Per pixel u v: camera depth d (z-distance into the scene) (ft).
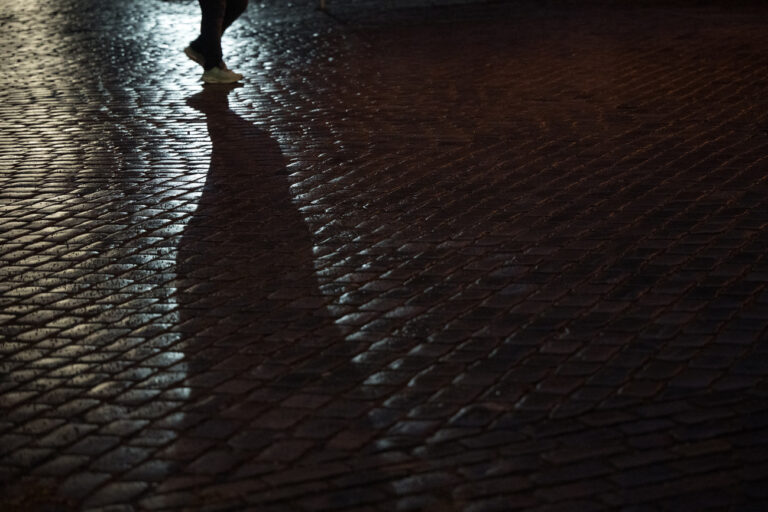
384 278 17.88
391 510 11.19
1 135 29.63
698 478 11.46
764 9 46.68
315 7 52.90
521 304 16.51
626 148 25.05
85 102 33.55
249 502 11.51
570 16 46.88
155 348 15.69
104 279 18.54
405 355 14.99
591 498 11.21
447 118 28.91
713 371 13.98
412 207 21.50
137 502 11.67
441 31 44.14
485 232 19.81
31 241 20.70
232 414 13.56
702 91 30.83
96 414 13.79
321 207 21.85
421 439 12.67
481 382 14.06
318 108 31.01
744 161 23.43
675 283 16.97
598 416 12.98
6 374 15.11
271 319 16.48
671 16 45.75
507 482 11.62
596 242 18.98
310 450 12.56
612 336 15.20
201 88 34.94
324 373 14.57
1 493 12.03
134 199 23.08
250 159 25.84
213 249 19.76
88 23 51.72
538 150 25.23
